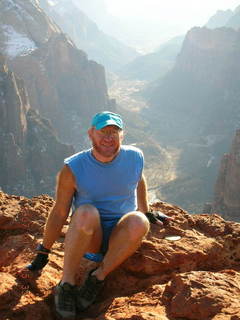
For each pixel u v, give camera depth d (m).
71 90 155.62
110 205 5.22
